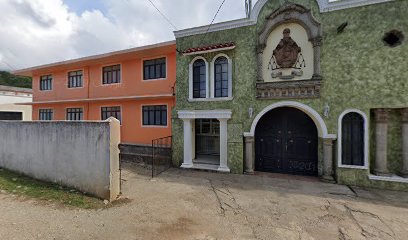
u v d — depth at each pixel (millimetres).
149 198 6488
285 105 8328
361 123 7422
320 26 7742
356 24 7367
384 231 4629
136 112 13352
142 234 4508
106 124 6305
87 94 15180
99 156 6426
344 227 4781
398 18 6918
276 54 8445
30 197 6461
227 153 9320
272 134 9352
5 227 4750
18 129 8930
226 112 9133
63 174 7336
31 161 8359
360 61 7340
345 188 7191
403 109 7016
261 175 8859
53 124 7598
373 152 7543
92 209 5688
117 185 6508
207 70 9695
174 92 12203
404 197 6430
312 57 7977
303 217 5254
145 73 13273
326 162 7844
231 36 9234
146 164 11172
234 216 5336
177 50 10352
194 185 7707
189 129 10047
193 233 4562
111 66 14484
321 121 7812
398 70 6922
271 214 5426
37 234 4480
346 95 7523
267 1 8547
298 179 8273
